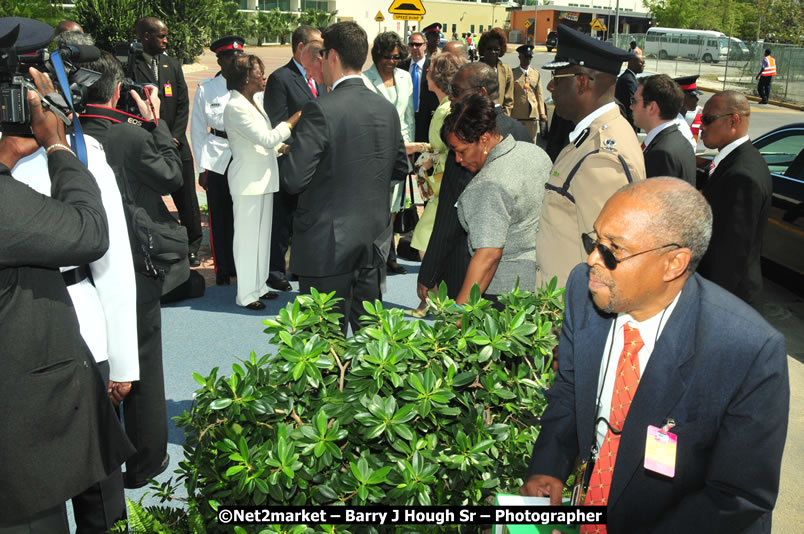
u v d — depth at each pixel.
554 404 1.84
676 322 1.46
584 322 1.67
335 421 1.95
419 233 4.52
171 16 25.14
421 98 7.25
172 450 3.47
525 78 9.13
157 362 3.06
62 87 2.04
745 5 51.50
